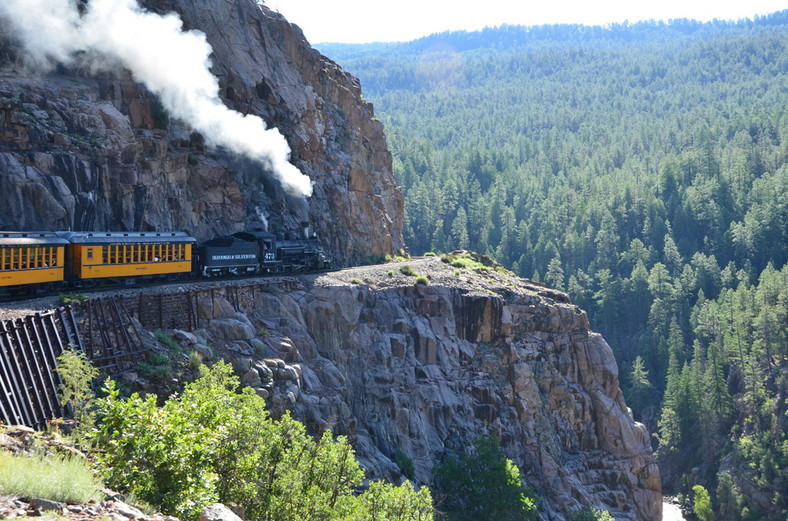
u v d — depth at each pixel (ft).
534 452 211.82
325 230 245.65
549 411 226.17
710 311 429.79
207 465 70.54
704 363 396.57
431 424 193.88
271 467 85.51
